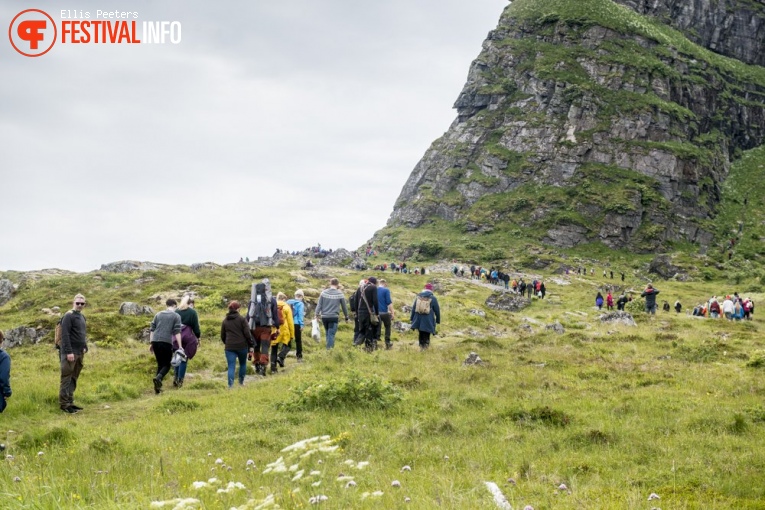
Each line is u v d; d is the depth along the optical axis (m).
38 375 20.69
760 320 49.66
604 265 128.62
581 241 141.12
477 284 78.81
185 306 20.20
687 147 156.00
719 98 180.00
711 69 183.75
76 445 11.66
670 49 179.38
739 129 182.12
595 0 187.00
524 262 126.56
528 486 9.08
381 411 14.24
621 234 140.62
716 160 166.12
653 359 22.02
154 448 11.48
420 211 164.00
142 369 21.48
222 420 14.08
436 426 12.59
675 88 170.12
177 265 66.50
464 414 13.74
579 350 24.42
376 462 10.36
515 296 59.69
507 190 158.62
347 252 106.06
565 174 154.62
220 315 36.38
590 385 17.08
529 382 17.27
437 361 20.97
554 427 12.59
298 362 23.39
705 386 16.62
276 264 93.19
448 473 9.51
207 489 8.33
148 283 49.44
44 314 39.72
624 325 36.72
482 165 164.88
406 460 10.55
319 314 24.44
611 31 176.62
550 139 160.75
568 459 10.45
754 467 9.78
